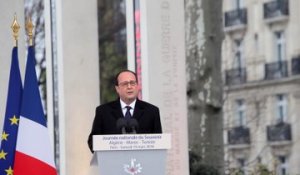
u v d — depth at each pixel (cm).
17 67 1623
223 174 2686
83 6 2123
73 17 2111
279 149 6769
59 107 2105
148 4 2095
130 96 1562
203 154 2997
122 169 1462
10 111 1611
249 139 6756
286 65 6812
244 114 6831
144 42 2095
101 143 1458
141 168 1465
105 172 1459
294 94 6781
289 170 6769
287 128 6788
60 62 2103
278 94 6838
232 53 6906
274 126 6781
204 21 3050
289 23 6800
